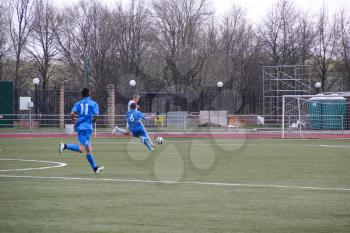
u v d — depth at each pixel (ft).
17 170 124.36
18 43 490.90
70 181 105.09
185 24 479.41
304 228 64.69
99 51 481.05
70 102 371.35
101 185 99.45
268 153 175.11
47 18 495.00
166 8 483.10
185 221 68.23
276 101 418.10
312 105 318.04
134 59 481.05
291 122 317.01
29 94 386.73
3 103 367.04
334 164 139.54
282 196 87.30
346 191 92.79
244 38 497.46
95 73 476.95
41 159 152.87
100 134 293.02
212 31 488.02
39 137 276.21
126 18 491.31
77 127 116.78
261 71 481.05
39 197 85.87
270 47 501.15
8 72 504.84
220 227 65.05
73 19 498.28
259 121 322.75
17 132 308.60
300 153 175.22
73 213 73.10
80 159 152.56
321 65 508.94
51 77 518.78
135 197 85.97
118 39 488.02
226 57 475.72
